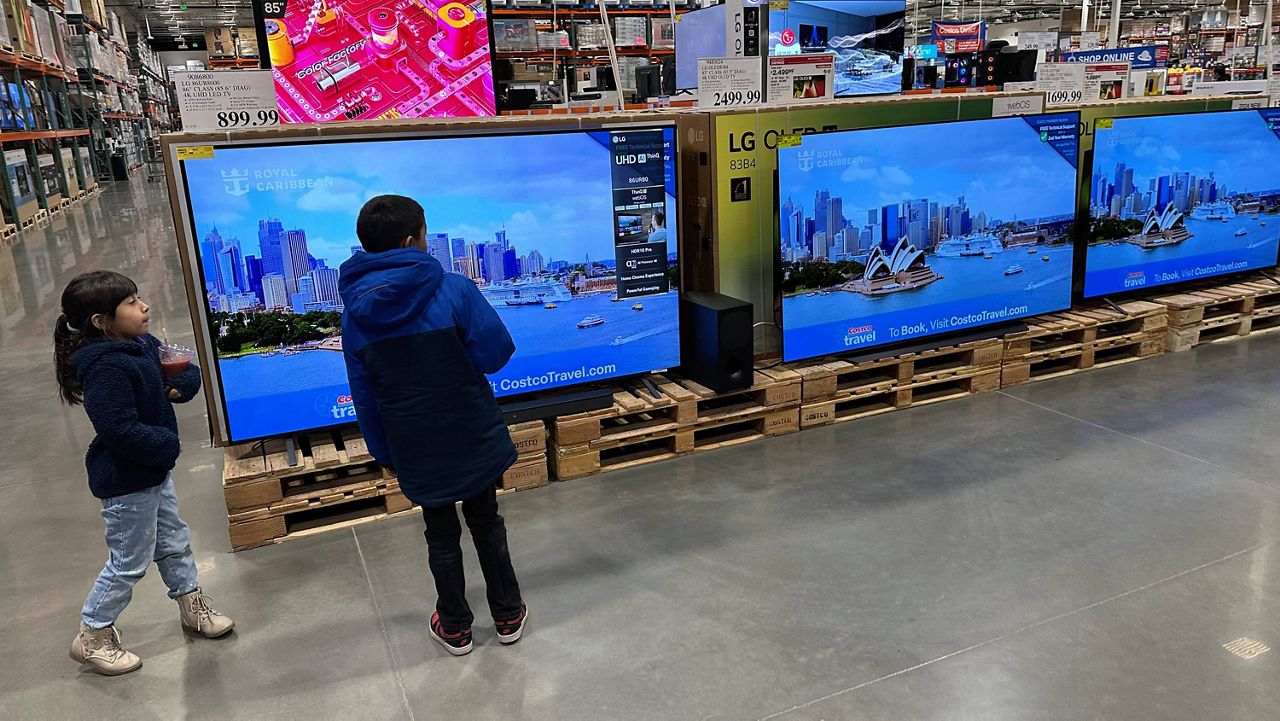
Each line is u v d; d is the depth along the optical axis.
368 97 4.13
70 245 11.39
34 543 3.68
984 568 3.25
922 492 3.93
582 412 4.18
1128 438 4.47
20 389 5.72
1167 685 2.54
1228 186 6.12
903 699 2.52
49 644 2.96
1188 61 17.36
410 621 3.03
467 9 4.18
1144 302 5.95
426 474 2.55
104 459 2.59
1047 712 2.44
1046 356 5.45
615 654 2.79
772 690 2.58
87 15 21.53
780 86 4.97
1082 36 11.09
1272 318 6.59
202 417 5.28
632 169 4.20
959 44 8.99
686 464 4.36
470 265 3.92
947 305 5.14
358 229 2.48
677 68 6.66
